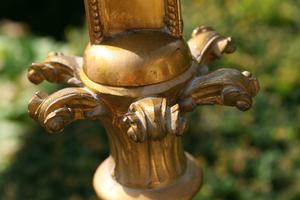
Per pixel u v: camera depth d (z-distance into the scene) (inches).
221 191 92.0
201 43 28.5
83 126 104.6
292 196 91.4
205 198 90.4
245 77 27.0
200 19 122.3
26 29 181.8
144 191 27.8
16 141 116.1
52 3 191.6
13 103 133.6
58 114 26.1
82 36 132.1
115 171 28.3
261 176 94.3
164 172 27.9
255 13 130.1
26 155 104.5
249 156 97.0
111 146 28.3
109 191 28.2
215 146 97.8
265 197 91.5
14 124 127.2
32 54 152.3
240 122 102.0
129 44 26.2
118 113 26.6
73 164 98.7
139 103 25.5
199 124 101.3
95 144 101.2
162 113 25.2
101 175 28.7
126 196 27.9
